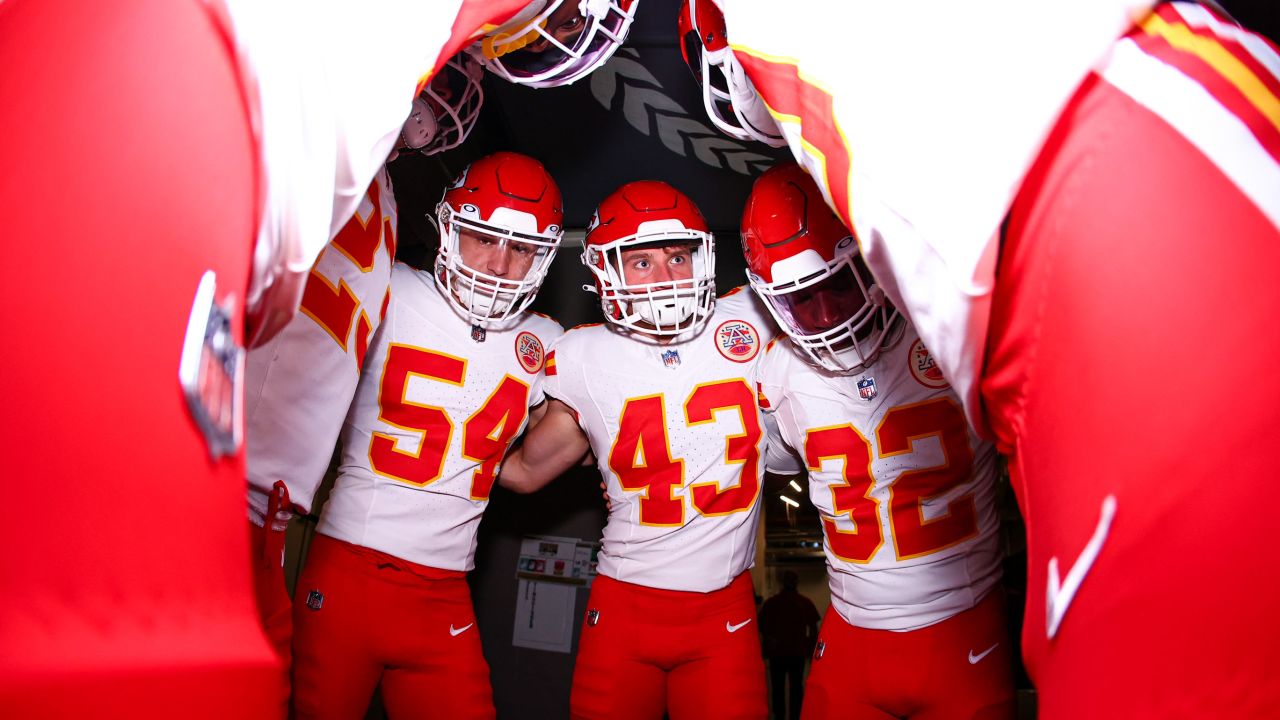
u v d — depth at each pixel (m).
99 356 0.60
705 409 2.02
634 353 2.08
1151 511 0.64
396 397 2.00
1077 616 0.70
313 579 1.93
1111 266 0.70
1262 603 0.57
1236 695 0.58
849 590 1.86
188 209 0.68
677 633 1.96
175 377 0.65
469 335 2.08
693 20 1.71
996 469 1.88
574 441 2.18
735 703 1.93
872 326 1.85
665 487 2.01
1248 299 0.62
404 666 1.96
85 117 0.63
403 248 3.04
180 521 0.65
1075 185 0.76
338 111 0.88
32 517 0.55
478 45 1.59
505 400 2.09
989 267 0.82
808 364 1.93
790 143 1.15
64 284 0.59
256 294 0.83
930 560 1.79
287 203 0.82
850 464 1.86
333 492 2.00
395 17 0.99
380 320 1.80
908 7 0.94
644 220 1.99
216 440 0.70
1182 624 0.61
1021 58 0.80
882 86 0.95
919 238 0.89
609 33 1.70
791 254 1.74
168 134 0.68
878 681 1.78
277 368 1.52
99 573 0.58
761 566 3.52
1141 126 0.73
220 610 0.70
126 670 0.58
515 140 2.75
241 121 0.77
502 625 2.87
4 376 0.55
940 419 1.82
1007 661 1.79
